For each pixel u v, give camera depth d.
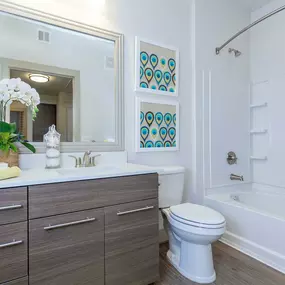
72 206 1.22
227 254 2.00
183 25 2.36
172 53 2.28
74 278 1.22
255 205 2.56
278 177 2.57
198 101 2.43
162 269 1.77
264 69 2.70
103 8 1.90
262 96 2.72
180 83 2.34
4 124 1.33
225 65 2.64
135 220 1.43
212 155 2.53
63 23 1.73
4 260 1.05
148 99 2.12
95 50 1.88
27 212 1.10
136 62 2.04
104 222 1.32
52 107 1.72
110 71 1.93
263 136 2.71
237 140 2.72
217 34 2.58
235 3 2.72
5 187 1.05
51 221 1.16
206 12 2.50
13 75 1.59
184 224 1.62
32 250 1.11
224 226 1.60
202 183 2.45
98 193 1.30
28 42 1.64
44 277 1.14
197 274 1.62
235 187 2.69
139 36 2.07
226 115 2.63
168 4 2.26
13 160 1.44
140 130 2.06
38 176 1.21
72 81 1.79
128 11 2.02
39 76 1.68
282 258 1.77
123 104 1.98
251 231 2.01
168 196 2.01
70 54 1.79
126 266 1.39
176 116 2.30
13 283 1.06
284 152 2.52
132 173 1.42
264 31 2.71
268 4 2.69
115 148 1.93
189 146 2.41
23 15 1.60
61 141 1.74
